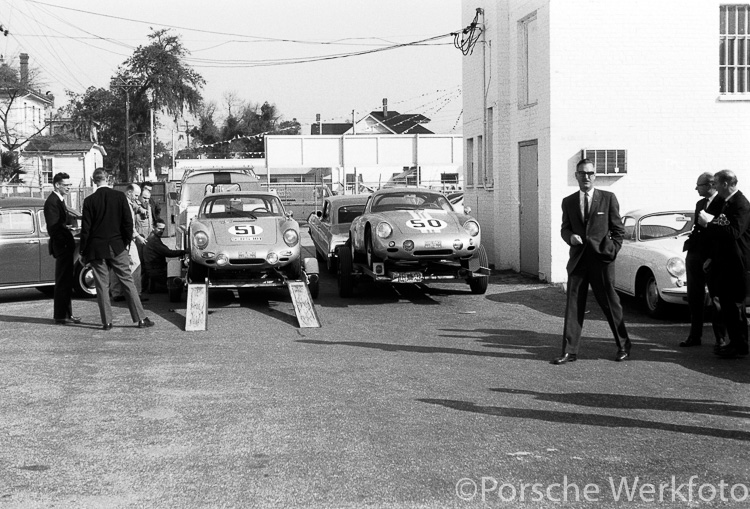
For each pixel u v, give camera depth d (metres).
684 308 11.24
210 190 17.39
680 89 14.77
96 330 10.70
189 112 76.12
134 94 74.00
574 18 14.48
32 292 15.40
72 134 74.19
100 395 7.16
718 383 7.48
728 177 8.45
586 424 6.14
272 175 44.91
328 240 17.27
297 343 9.62
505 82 17.12
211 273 13.05
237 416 6.41
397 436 5.84
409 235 12.71
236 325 11.00
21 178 51.47
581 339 9.75
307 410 6.57
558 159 14.61
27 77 54.03
